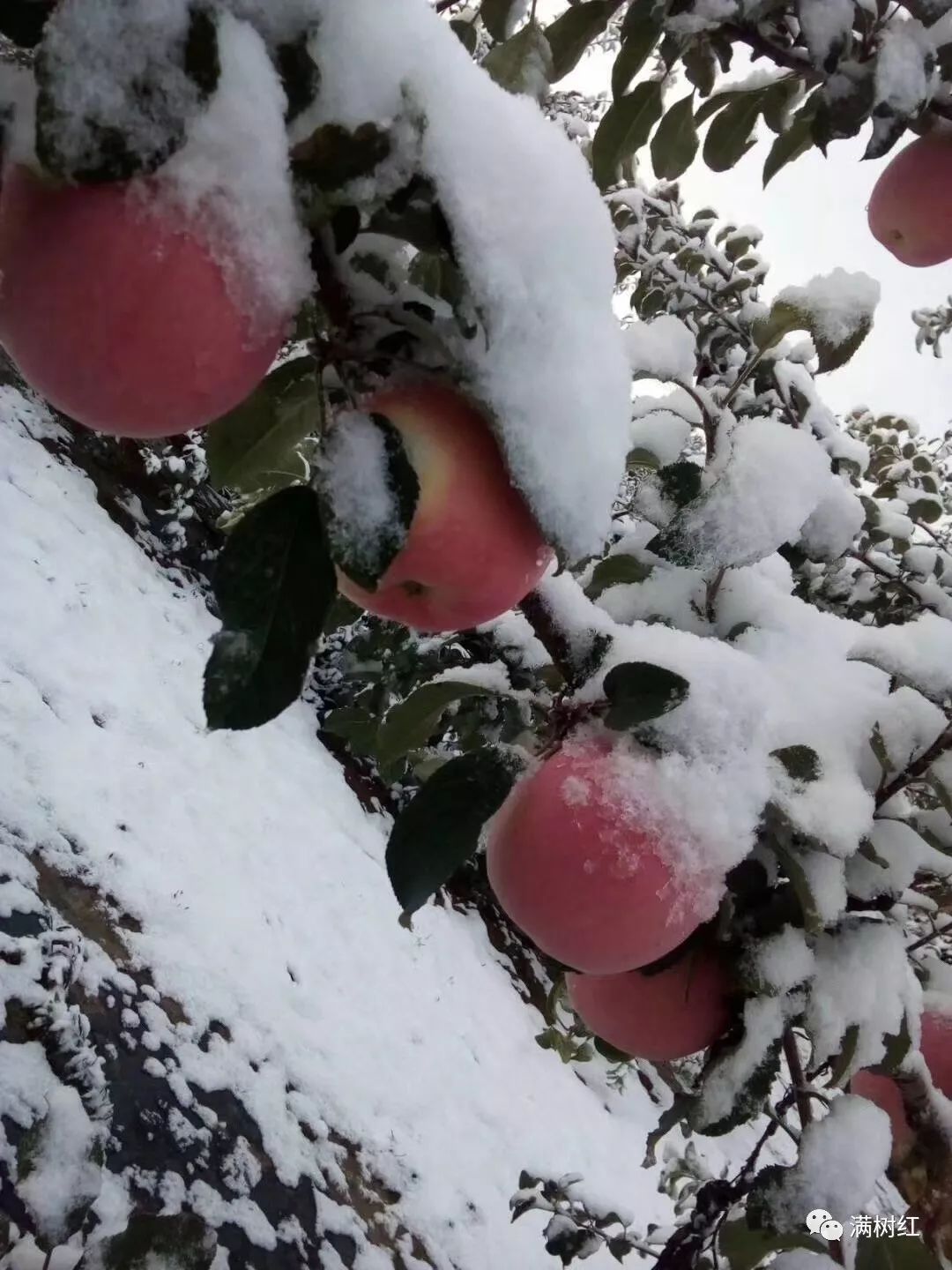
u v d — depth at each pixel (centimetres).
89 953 117
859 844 44
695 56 52
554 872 34
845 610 80
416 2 25
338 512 24
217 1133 113
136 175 22
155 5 21
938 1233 45
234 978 135
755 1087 41
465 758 34
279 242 23
